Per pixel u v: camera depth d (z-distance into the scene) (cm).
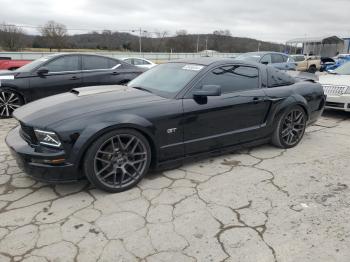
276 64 1291
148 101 365
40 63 711
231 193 347
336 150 483
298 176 390
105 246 262
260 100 438
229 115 412
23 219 298
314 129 609
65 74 722
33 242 267
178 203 326
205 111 388
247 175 391
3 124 633
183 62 450
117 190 344
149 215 305
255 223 293
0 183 367
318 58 2092
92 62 764
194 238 272
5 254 253
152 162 375
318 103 520
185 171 401
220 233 279
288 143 485
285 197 339
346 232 280
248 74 444
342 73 790
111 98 371
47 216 303
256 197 339
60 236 274
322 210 315
